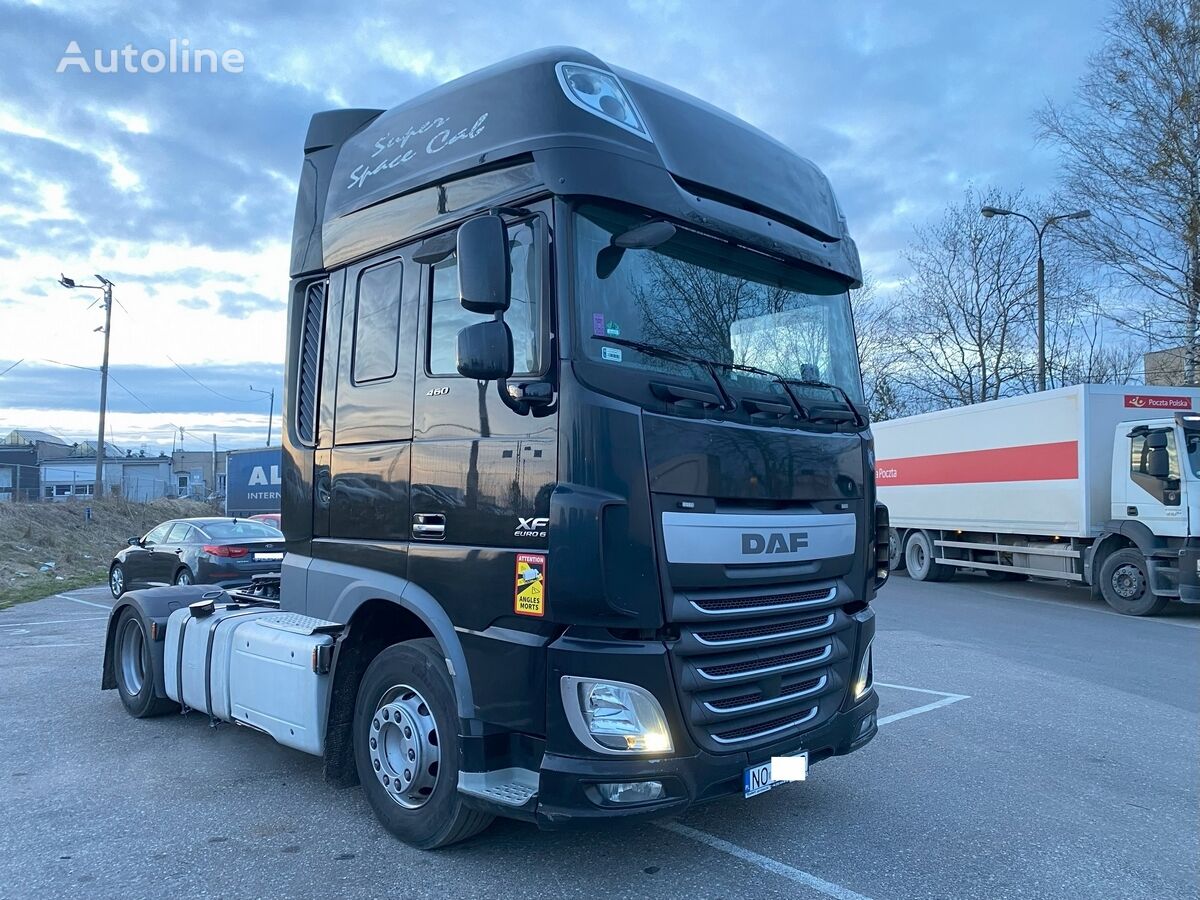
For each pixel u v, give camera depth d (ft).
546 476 11.66
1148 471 41.81
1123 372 103.30
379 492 14.39
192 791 16.52
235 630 17.69
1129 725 21.49
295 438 16.79
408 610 13.82
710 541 11.98
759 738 12.54
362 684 14.52
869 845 13.94
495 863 13.15
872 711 14.93
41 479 180.14
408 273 14.34
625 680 11.27
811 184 16.02
